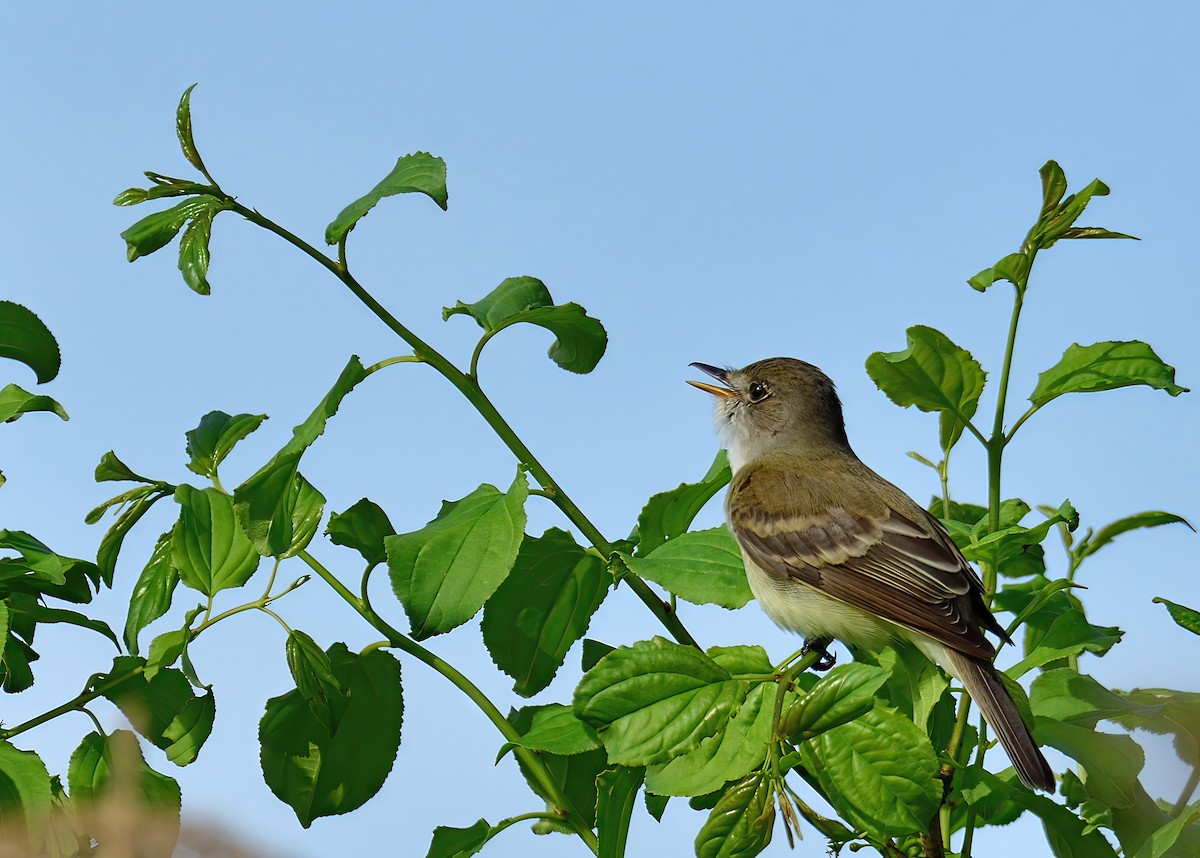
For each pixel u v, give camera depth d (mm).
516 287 8797
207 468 8656
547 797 8133
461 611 7207
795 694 6750
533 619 8383
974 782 7574
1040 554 8969
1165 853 6559
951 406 8602
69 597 8586
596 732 6879
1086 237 7840
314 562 8219
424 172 7648
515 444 8234
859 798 6387
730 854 6066
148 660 7719
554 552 8227
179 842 5105
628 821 7125
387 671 8336
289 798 8250
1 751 7594
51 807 7418
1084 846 7586
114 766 7895
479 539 7438
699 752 6520
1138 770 7406
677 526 8867
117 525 8492
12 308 8656
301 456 7652
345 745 8305
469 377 8133
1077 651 7961
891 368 8438
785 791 6164
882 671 6305
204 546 8008
